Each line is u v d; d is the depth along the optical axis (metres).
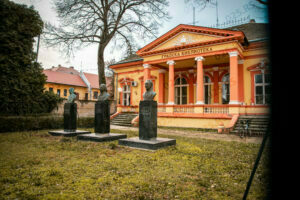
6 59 15.18
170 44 18.73
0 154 6.71
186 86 21.53
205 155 6.82
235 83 15.22
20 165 5.39
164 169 5.22
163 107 19.14
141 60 23.66
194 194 3.75
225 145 8.85
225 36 15.97
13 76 15.52
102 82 23.58
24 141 9.30
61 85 36.72
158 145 7.57
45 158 6.21
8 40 15.32
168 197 3.63
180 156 6.59
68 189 3.93
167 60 18.81
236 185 4.19
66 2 20.03
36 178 4.42
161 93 22.44
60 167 5.29
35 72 16.94
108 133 9.82
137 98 24.33
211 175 4.80
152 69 23.48
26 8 16.47
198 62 16.97
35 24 16.91
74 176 4.64
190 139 10.64
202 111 16.44
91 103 21.56
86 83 40.97
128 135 11.91
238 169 5.27
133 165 5.50
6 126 13.15
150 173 4.89
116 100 25.91
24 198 3.53
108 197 3.61
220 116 15.45
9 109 15.19
